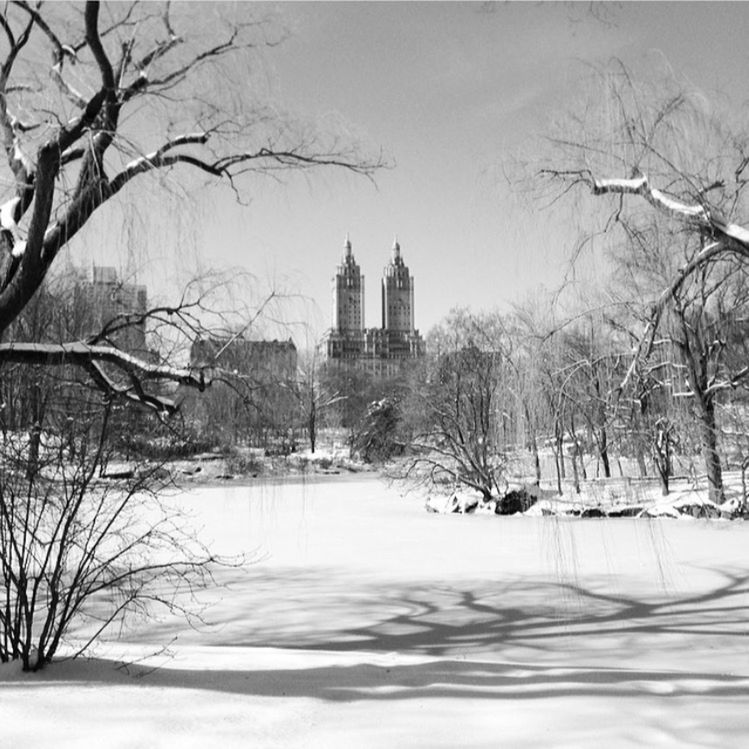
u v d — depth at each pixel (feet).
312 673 18.06
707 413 35.63
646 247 27.73
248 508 101.96
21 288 24.35
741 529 61.93
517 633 32.12
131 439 26.76
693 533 61.93
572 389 29.91
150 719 13.53
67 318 32.50
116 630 30.68
